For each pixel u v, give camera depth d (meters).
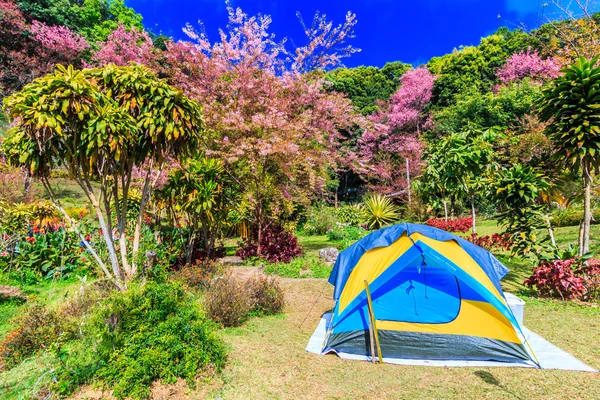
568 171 8.07
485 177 9.35
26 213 9.20
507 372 3.92
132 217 9.44
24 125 4.20
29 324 4.43
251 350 4.48
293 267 9.63
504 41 31.11
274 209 11.27
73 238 8.38
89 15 28.88
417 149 25.72
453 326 4.66
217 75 11.62
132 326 3.74
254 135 10.91
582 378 3.73
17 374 3.79
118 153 4.40
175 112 4.94
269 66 12.29
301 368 4.04
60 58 21.20
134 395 3.29
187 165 8.95
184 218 9.30
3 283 7.34
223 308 5.35
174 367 3.65
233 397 3.43
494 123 22.03
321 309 6.32
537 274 6.58
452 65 31.23
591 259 6.70
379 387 3.62
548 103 6.71
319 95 12.35
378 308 4.96
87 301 5.00
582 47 11.10
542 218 7.38
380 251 4.74
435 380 3.76
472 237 10.05
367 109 30.89
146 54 12.79
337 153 13.12
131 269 5.08
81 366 3.56
